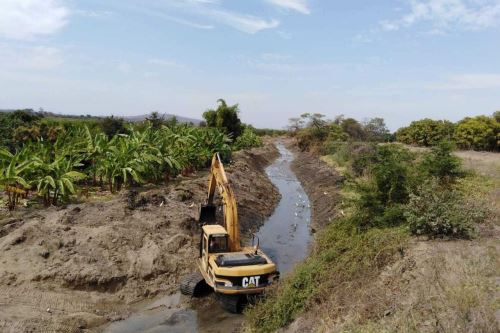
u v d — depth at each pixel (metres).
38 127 33.75
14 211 19.00
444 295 8.03
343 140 58.06
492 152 40.66
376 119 63.06
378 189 15.26
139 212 18.48
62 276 13.04
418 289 8.77
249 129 70.50
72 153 24.28
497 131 41.62
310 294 10.40
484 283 8.23
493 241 11.48
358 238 12.68
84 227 15.97
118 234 15.58
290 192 36.34
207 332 11.18
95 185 26.09
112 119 41.16
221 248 13.17
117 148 25.41
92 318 11.52
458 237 12.01
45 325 10.57
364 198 15.03
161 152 28.00
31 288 12.35
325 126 64.88
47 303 11.82
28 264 13.26
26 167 19.08
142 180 25.73
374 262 10.88
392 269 10.40
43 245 14.25
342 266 11.05
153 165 27.44
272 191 34.34
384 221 14.04
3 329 10.01
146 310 12.58
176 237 16.39
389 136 61.44
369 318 8.44
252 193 28.58
